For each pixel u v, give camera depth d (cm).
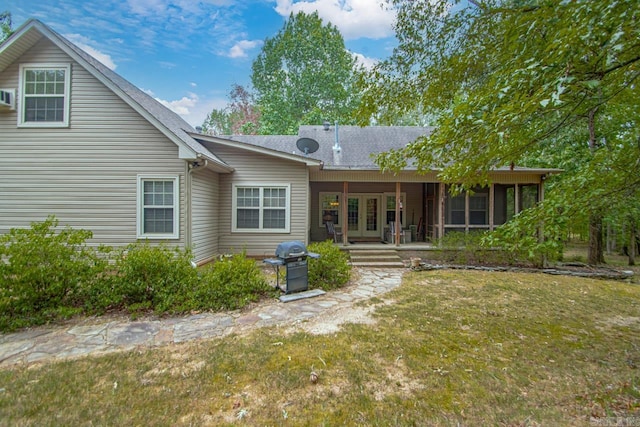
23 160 728
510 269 862
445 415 238
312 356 331
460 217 1109
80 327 410
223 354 333
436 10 421
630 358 344
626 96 375
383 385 279
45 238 472
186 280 496
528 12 331
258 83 2961
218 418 232
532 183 1026
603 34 244
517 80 283
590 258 1048
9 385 270
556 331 422
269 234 935
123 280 472
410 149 419
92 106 734
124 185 739
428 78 462
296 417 234
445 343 372
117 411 238
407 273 804
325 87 2588
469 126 333
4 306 406
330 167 977
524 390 275
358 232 1292
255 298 525
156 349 346
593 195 351
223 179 929
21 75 724
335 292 600
